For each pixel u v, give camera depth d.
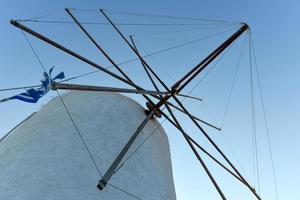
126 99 9.94
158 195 7.99
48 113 8.66
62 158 7.05
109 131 8.31
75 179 6.70
